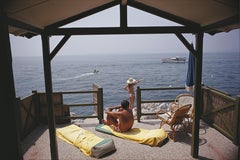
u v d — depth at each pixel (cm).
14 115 205
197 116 369
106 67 8250
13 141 208
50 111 342
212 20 294
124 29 322
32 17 257
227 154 385
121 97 2508
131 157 386
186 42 342
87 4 287
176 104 573
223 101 470
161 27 327
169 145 433
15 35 282
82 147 417
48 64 326
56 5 245
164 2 278
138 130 501
